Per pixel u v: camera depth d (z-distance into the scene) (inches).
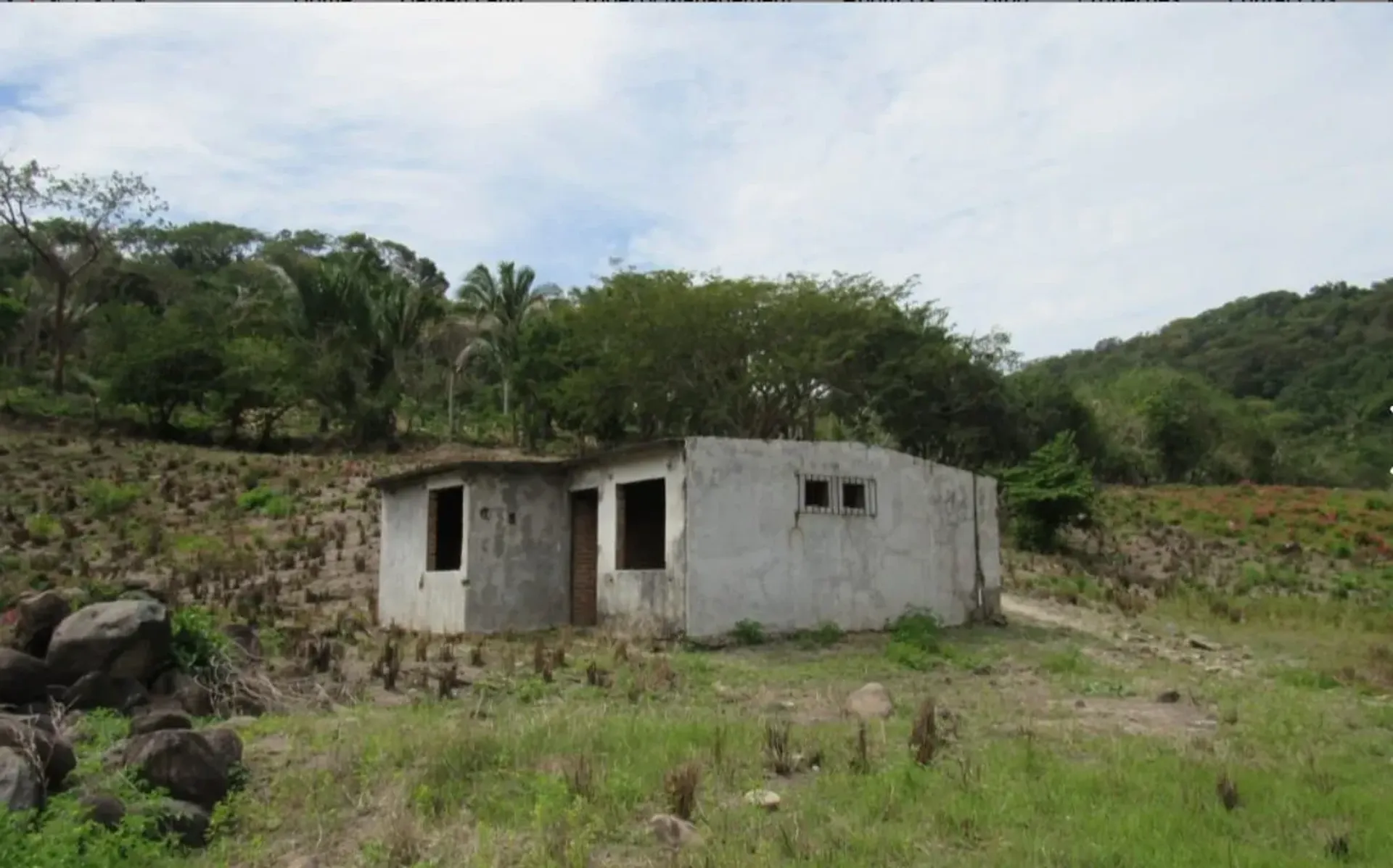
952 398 1755.7
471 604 826.2
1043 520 1414.9
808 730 434.3
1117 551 1464.1
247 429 2158.0
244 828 303.3
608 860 279.0
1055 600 1045.2
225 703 456.8
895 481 850.8
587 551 877.2
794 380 1608.0
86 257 2282.2
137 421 1982.0
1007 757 393.4
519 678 579.8
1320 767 400.2
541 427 2186.3
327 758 364.2
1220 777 359.6
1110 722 501.0
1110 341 5428.2
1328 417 3425.2
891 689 585.6
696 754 374.3
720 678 604.1
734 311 1565.0
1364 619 1000.9
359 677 558.6
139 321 2065.7
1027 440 1889.8
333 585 1077.8
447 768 346.0
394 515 978.1
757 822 306.3
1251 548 1544.0
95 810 276.1
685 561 735.1
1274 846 303.0
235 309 2357.3
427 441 2220.7
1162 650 809.5
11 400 1958.7
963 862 277.0
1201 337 4877.0
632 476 799.1
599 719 433.4
